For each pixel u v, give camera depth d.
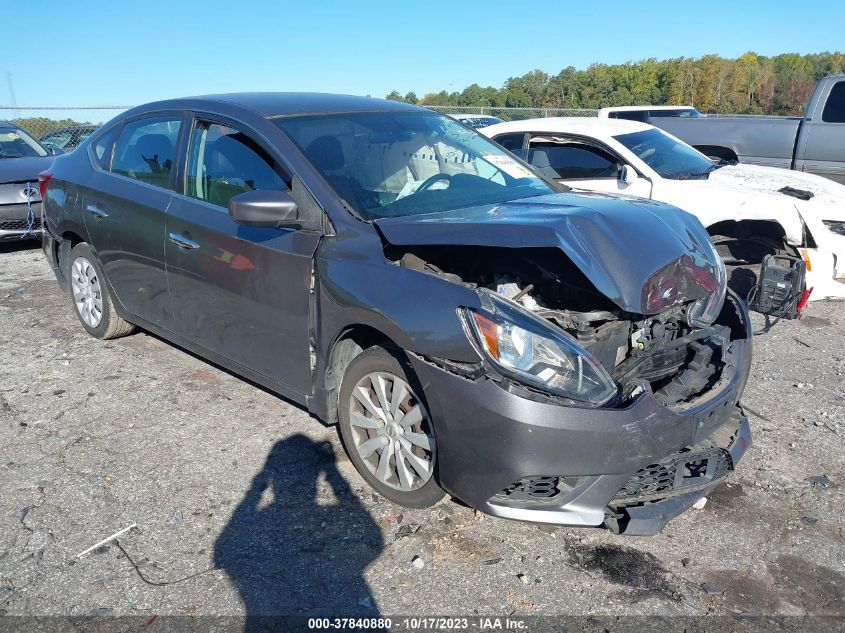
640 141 7.02
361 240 3.25
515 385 2.70
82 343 5.41
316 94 4.37
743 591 2.75
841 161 8.79
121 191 4.56
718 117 10.01
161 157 4.36
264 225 3.32
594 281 2.87
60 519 3.20
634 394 2.78
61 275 5.66
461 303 2.81
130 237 4.48
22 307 6.38
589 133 6.95
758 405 4.43
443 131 4.29
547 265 3.23
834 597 2.72
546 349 2.72
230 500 3.34
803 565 2.91
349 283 3.17
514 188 4.04
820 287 5.94
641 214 3.37
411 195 3.61
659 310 3.02
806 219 5.91
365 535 3.08
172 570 2.86
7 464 3.67
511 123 7.51
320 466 3.63
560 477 2.75
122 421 4.14
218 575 2.83
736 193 6.12
